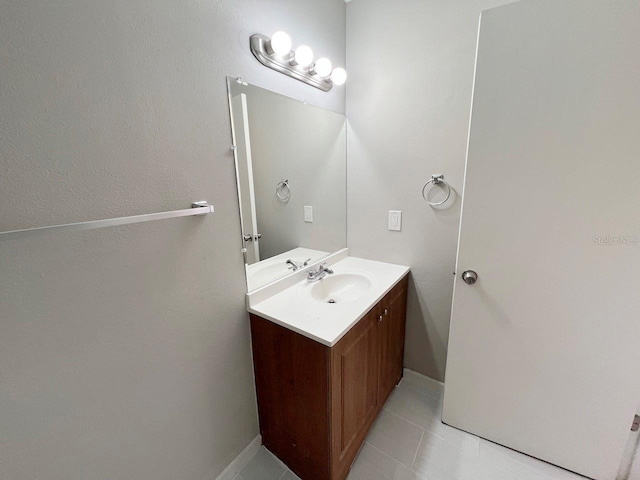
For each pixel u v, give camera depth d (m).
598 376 1.13
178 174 0.94
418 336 1.82
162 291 0.95
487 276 1.25
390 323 1.55
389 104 1.60
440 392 1.79
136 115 0.82
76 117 0.71
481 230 1.22
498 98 1.08
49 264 0.70
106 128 0.76
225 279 1.15
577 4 0.91
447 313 1.68
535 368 1.24
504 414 1.36
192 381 1.08
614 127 0.94
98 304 0.80
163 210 0.92
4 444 0.68
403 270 1.69
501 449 1.38
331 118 1.66
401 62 1.53
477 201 1.20
